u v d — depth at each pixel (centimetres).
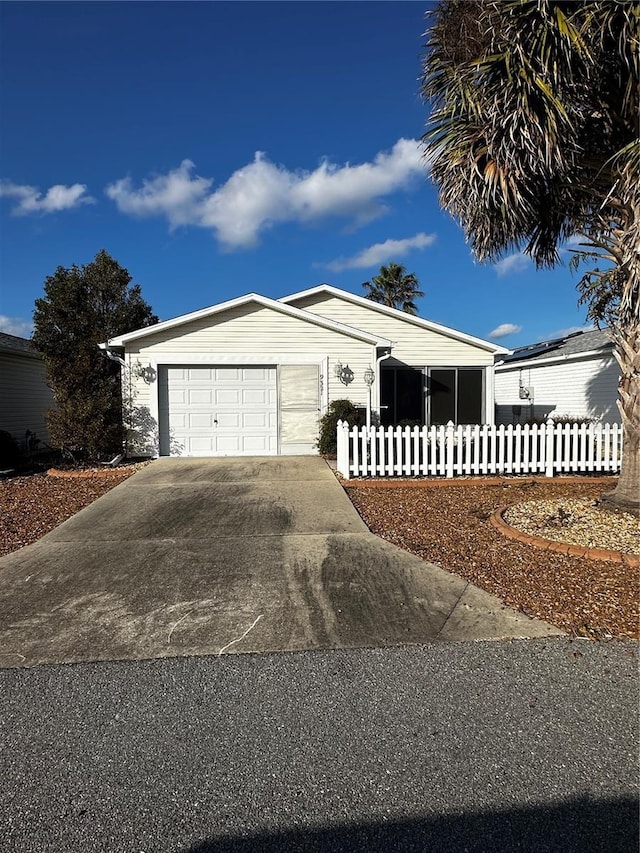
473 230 725
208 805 209
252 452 1237
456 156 600
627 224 616
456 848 187
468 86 564
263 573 473
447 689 288
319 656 327
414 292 3119
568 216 713
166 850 189
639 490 645
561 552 514
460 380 1583
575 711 266
